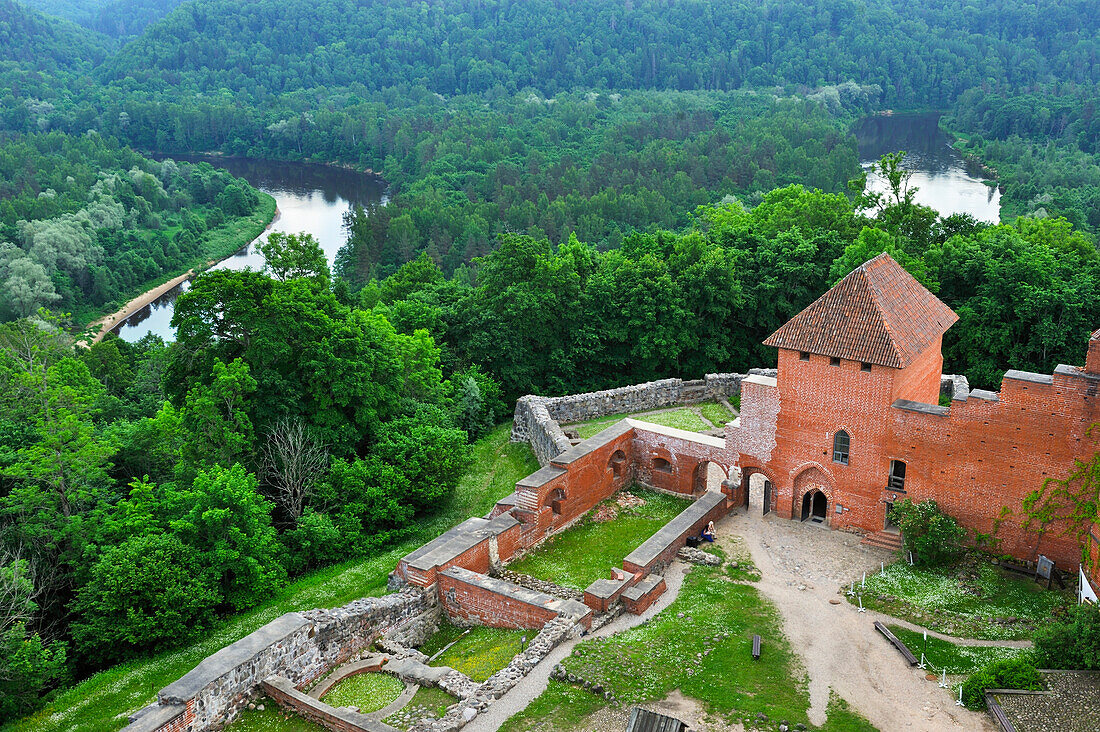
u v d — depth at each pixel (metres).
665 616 40.34
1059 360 69.06
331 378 57.72
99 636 41.25
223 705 33.53
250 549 46.03
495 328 75.88
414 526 54.91
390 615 40.66
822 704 33.47
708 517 49.00
